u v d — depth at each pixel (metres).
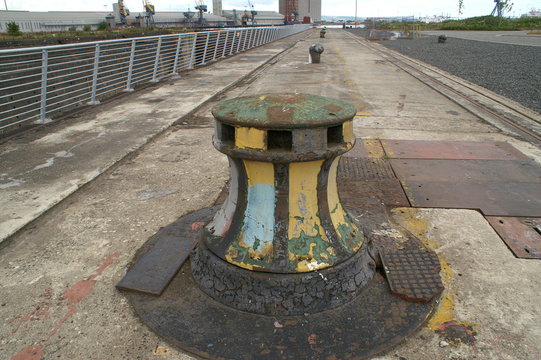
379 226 2.90
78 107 7.41
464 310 2.13
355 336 1.94
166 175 4.04
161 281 2.31
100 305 2.19
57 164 4.32
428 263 2.45
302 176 2.05
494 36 36.44
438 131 5.63
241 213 2.22
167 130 5.79
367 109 7.12
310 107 2.05
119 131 5.64
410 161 4.37
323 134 1.91
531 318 2.06
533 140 5.19
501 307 2.15
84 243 2.81
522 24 54.34
